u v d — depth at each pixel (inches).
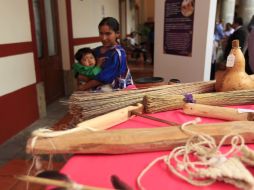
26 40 123.7
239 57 50.1
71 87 188.1
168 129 32.8
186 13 100.8
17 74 117.8
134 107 42.4
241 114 39.3
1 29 105.6
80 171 26.5
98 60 72.8
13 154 98.0
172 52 112.5
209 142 29.2
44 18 155.1
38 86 135.7
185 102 44.8
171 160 28.1
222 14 339.6
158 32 118.6
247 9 311.7
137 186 24.2
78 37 194.7
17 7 115.5
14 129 117.3
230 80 50.1
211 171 24.1
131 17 436.5
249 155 26.2
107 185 24.3
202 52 97.3
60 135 30.2
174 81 68.7
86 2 206.1
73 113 41.4
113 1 280.4
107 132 31.3
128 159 28.9
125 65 69.3
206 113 41.6
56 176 21.6
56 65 174.7
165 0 110.7
